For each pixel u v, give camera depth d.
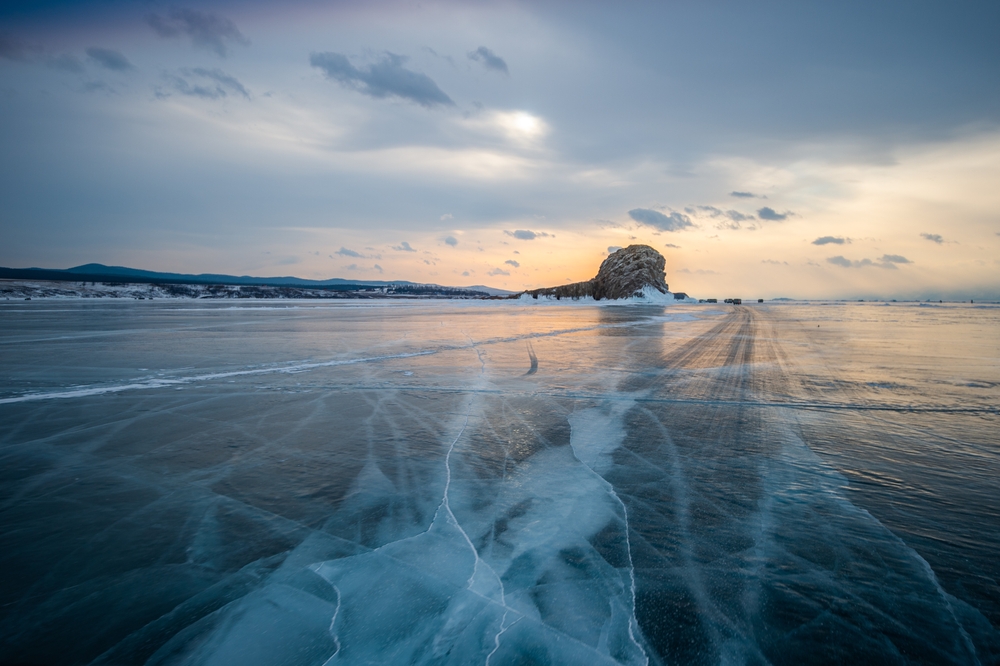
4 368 11.65
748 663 2.43
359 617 2.83
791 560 3.38
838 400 8.55
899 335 21.48
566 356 14.15
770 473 5.07
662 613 2.83
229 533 3.80
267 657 2.52
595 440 6.23
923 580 3.12
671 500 4.40
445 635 2.67
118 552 3.52
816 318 36.16
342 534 3.79
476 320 30.92
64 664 2.46
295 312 40.09
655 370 11.72
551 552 3.52
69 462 5.43
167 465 5.34
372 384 9.90
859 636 2.61
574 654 2.52
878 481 4.83
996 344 17.77
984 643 2.55
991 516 4.05
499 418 7.34
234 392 9.15
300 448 5.91
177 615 2.84
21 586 3.11
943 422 7.12
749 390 9.40
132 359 13.12
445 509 4.22
